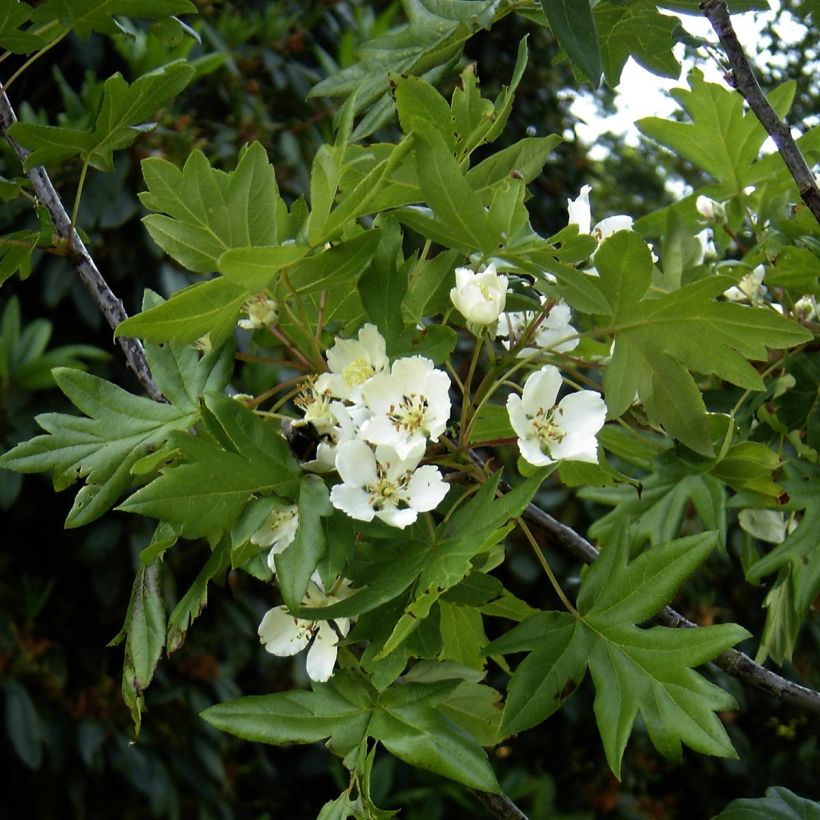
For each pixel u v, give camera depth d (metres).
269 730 0.37
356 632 0.35
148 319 0.36
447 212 0.38
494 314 0.39
